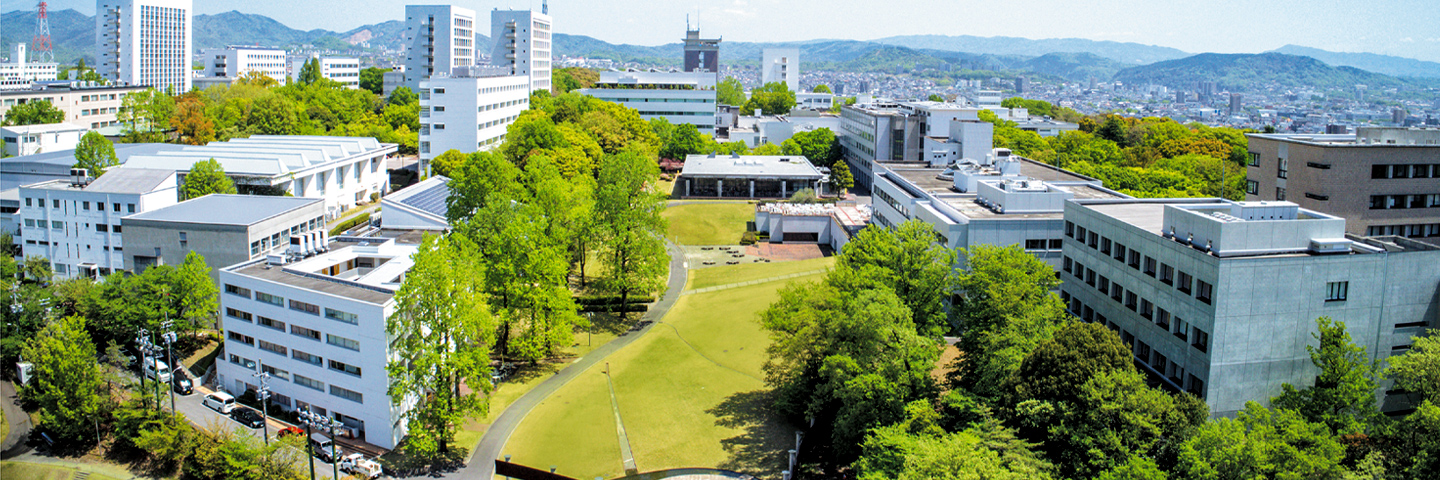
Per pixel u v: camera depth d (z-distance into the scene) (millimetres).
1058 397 88812
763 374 130000
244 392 126062
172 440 108875
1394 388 99312
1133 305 113312
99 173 193625
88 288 145000
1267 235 97188
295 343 118438
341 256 133250
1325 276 96625
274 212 157875
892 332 98875
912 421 91188
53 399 115250
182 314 139875
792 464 103750
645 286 158250
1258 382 98188
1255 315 96375
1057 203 149375
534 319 133750
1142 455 82688
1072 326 95000
